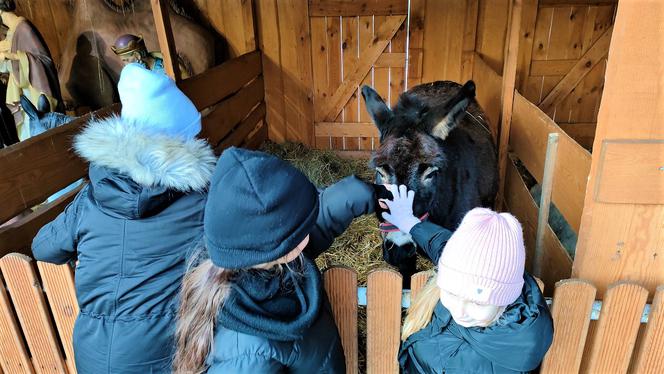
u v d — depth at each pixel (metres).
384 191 1.80
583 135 5.18
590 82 4.96
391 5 4.85
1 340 1.98
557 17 4.73
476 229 1.16
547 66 4.95
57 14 5.57
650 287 1.65
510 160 3.54
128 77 1.47
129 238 1.34
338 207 1.51
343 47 5.12
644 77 1.37
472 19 4.79
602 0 4.62
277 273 1.14
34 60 4.05
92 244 1.38
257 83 5.23
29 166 2.21
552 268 2.55
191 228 1.38
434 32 4.89
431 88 3.64
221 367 1.07
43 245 1.54
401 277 1.55
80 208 1.47
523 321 1.24
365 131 5.47
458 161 2.62
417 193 2.23
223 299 1.08
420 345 1.48
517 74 5.00
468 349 1.36
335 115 5.46
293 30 5.14
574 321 1.58
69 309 1.87
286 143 5.56
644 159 1.46
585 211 1.59
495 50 4.86
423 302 1.42
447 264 1.19
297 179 1.07
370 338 1.68
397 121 2.48
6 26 4.08
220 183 1.03
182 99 1.53
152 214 1.34
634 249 1.60
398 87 5.22
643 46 1.34
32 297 1.86
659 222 1.55
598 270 1.65
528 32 4.79
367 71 5.19
